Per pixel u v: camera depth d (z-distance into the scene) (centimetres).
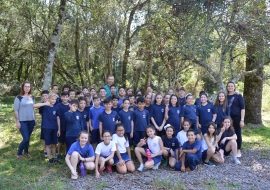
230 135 571
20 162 543
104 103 549
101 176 480
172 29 744
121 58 1617
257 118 941
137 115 577
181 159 514
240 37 690
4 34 1427
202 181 458
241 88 1584
